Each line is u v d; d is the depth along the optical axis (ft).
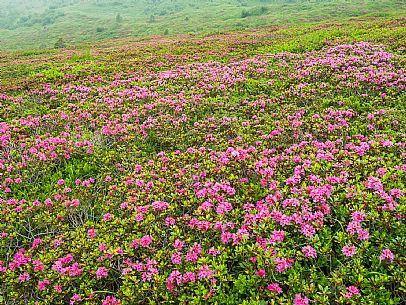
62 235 5.38
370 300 3.78
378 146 6.66
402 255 4.31
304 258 4.56
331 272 4.28
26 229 5.80
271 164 6.50
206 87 11.85
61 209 6.06
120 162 7.84
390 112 8.39
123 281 4.42
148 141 8.84
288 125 8.15
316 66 12.37
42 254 5.07
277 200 5.47
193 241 5.10
